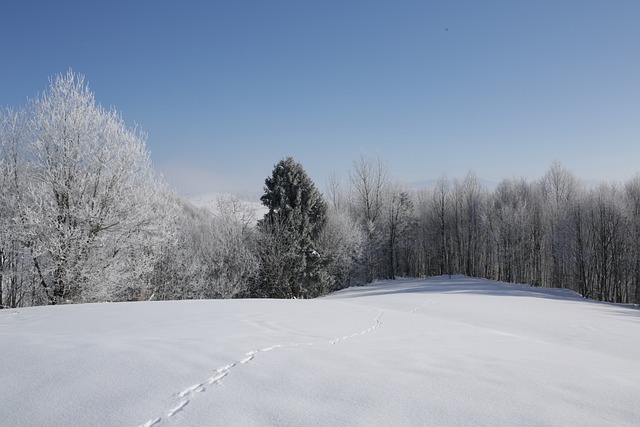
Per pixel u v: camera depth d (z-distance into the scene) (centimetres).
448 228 5809
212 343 540
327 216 3609
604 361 620
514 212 4953
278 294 2973
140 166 1738
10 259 1534
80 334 604
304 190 3184
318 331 723
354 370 445
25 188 1502
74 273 1473
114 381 388
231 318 830
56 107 1547
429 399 365
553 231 4450
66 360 450
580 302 2323
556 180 5188
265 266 3005
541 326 1228
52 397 352
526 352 641
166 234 1833
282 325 765
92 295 1520
